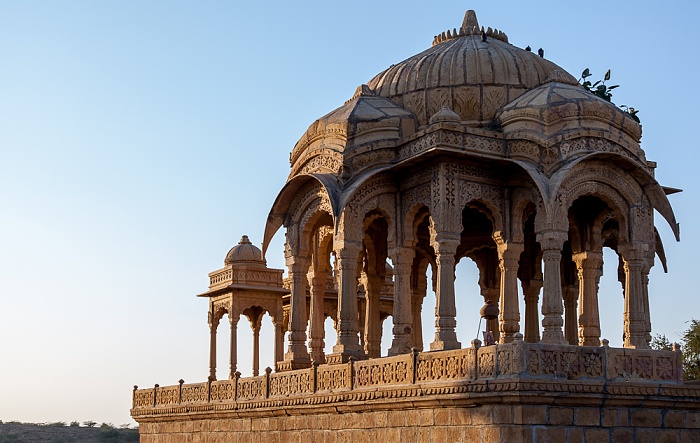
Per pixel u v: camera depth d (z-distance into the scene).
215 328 42.66
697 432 23.88
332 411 27.33
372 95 32.84
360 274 39.12
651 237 28.66
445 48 34.06
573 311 35.31
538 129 29.11
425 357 24.28
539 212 27.88
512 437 21.61
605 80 35.75
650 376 23.50
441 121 28.84
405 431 24.69
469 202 30.02
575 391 21.94
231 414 32.53
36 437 92.88
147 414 38.75
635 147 29.36
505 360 21.98
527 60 33.28
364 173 30.45
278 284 41.84
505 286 29.50
